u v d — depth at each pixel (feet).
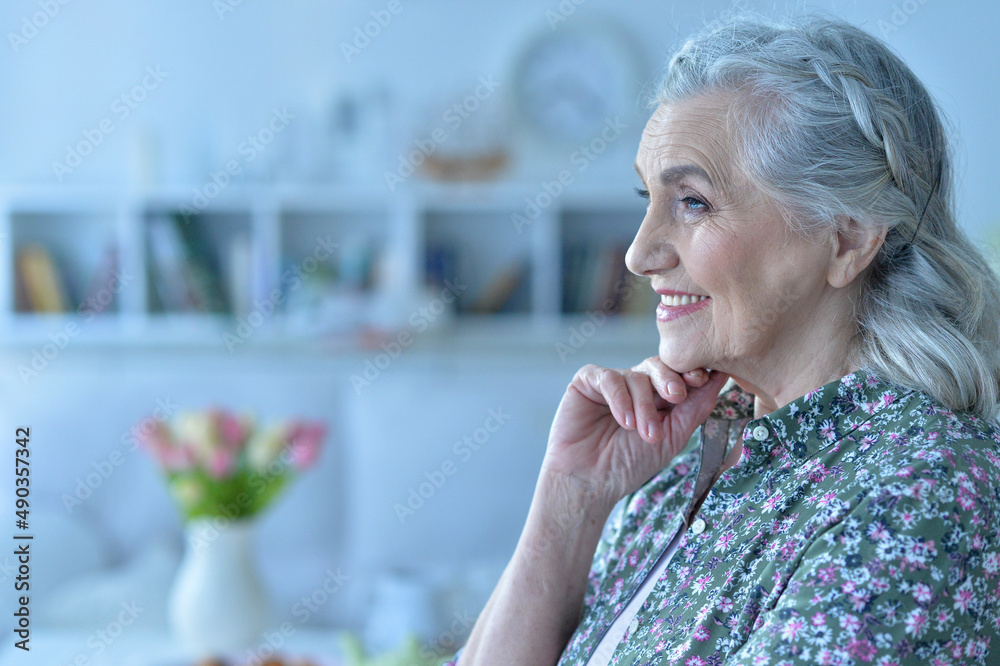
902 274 2.59
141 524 8.77
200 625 5.81
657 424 2.93
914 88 2.63
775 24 2.70
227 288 11.37
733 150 2.55
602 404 3.17
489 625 3.18
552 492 3.15
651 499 3.16
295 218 11.67
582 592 3.17
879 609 2.05
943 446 2.25
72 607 7.74
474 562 8.54
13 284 11.09
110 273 11.17
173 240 11.14
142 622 7.62
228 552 5.94
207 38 11.34
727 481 2.58
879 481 2.21
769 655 2.09
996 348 2.65
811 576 2.14
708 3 11.07
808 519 2.29
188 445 5.90
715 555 2.46
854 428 2.46
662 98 2.73
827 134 2.48
